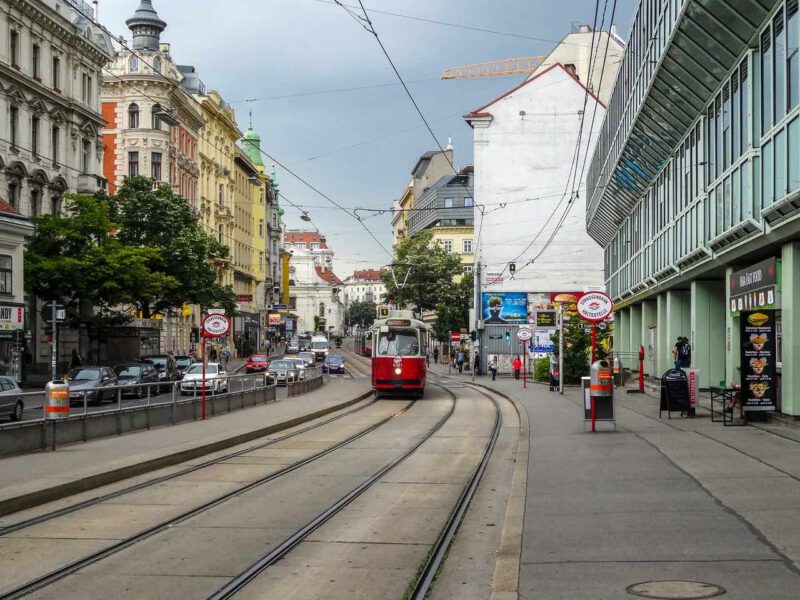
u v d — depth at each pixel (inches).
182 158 3107.8
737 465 565.0
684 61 939.3
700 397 1096.8
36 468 628.1
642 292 1520.7
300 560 376.8
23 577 346.3
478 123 2723.9
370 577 347.6
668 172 1254.9
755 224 776.3
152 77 2802.7
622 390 1467.8
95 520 467.5
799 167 664.4
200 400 1126.4
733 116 882.1
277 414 1183.6
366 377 2591.0
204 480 621.3
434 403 1471.5
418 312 3752.5
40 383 1761.8
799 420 759.1
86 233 1863.9
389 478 626.5
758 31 781.9
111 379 1440.7
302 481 613.0
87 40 2180.1
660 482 515.2
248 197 4475.9
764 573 306.2
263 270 4788.4
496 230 2716.5
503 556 349.4
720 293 1134.4
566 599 285.6
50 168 2039.9
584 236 2714.1
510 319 2704.2
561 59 2810.0
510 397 1493.6
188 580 341.7
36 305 1987.0
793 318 750.5
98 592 324.8
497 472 663.8
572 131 2714.1
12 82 1863.9
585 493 494.0
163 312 2549.2
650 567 322.7
